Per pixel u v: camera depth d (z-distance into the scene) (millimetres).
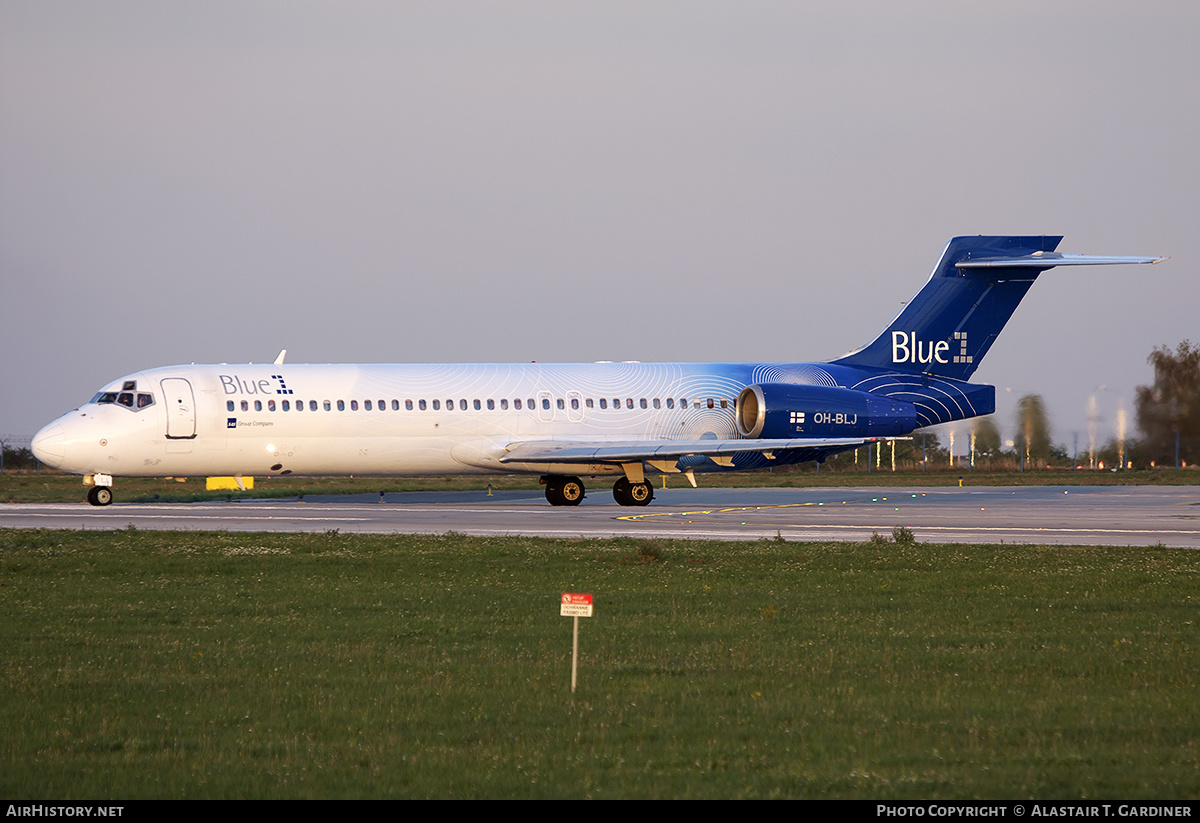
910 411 179250
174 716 46438
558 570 89625
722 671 53844
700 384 177625
